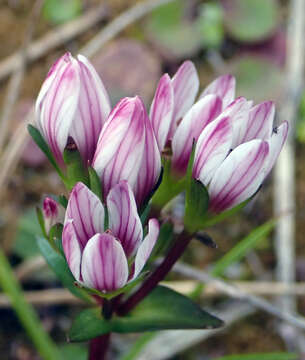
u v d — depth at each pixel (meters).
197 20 0.30
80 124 0.16
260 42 0.30
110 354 0.23
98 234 0.15
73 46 0.31
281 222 0.26
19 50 0.30
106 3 0.32
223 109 0.17
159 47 0.30
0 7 0.31
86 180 0.16
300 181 0.28
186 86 0.17
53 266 0.18
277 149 0.16
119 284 0.15
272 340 0.24
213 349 0.24
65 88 0.16
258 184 0.16
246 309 0.24
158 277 0.17
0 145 0.25
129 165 0.15
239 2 0.31
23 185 0.26
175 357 0.24
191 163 0.16
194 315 0.17
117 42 0.30
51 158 0.17
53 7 0.31
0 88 0.29
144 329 0.17
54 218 0.16
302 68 0.30
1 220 0.25
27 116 0.28
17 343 0.24
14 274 0.24
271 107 0.16
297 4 0.32
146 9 0.30
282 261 0.25
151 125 0.16
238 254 0.20
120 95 0.28
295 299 0.25
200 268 0.25
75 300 0.23
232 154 0.16
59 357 0.21
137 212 0.16
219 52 0.30
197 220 0.16
